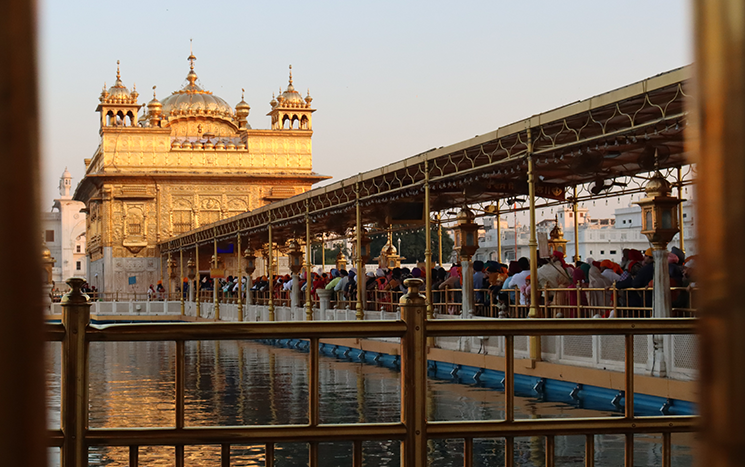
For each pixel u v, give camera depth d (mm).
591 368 11523
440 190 19812
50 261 14094
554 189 19141
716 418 1234
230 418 10727
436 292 18141
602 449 8047
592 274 12891
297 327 3891
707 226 1226
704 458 1253
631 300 11844
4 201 1166
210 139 62156
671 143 13648
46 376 1238
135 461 3824
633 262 12961
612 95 10914
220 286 43875
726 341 1213
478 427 4016
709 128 1212
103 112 58656
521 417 9930
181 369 3828
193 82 66750
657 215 10328
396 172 18547
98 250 62219
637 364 10711
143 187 58781
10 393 1176
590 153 14531
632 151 14812
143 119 66125
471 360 14781
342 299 23828
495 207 22672
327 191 22594
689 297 10781
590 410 10414
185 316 44781
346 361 19484
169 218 59062
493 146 14859
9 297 1172
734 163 1186
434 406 11211
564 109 12109
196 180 59719
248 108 66062
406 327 3967
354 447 3947
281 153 61562
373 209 23906
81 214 118562
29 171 1181
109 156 58344
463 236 15789
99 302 45844
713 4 1201
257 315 31094
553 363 12445
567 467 7305
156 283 58500
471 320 4027
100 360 21016
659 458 7465
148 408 11797
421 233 73812
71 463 3760
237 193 60469
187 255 57812
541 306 13266
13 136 1168
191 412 11352
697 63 1232
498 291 15445
